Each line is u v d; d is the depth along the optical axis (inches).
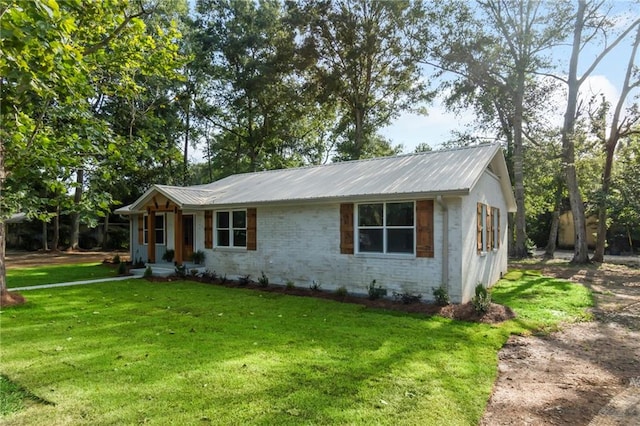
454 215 365.1
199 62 1120.8
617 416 153.9
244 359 209.9
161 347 231.3
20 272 639.1
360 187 425.7
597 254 772.0
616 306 362.3
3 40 142.7
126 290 450.3
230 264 541.0
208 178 1374.3
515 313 328.2
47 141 226.1
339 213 438.3
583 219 742.5
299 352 223.0
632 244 1063.0
